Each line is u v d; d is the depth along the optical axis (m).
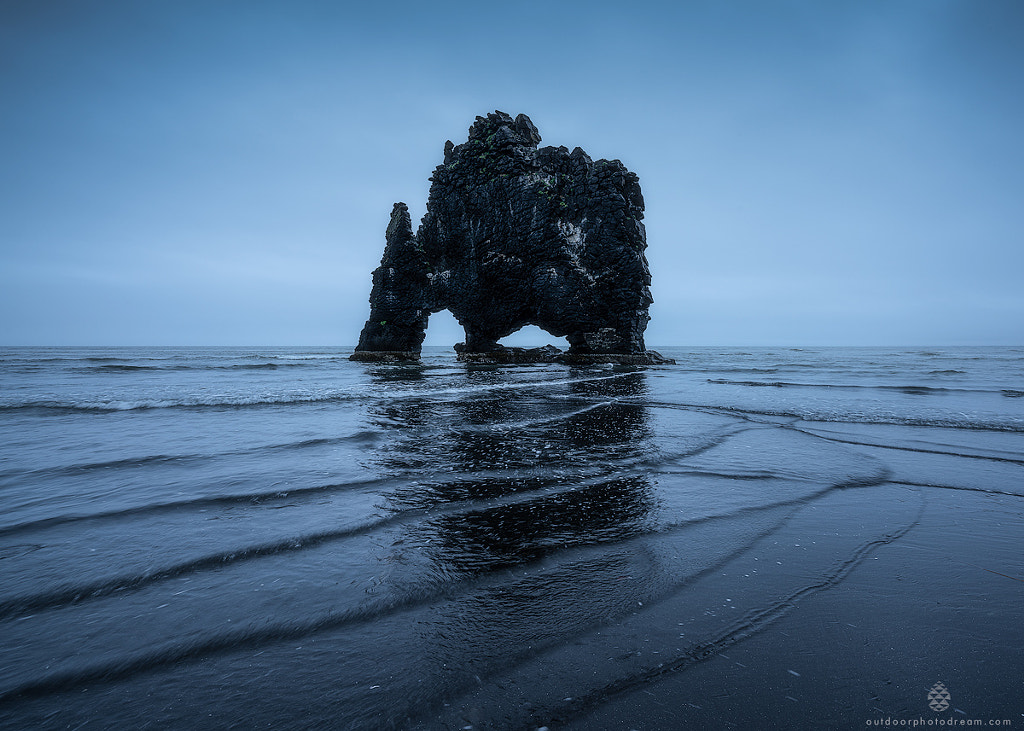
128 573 3.78
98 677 2.54
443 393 19.42
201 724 2.20
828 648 2.78
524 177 49.69
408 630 3.00
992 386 24.39
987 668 2.61
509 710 2.27
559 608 3.28
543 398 17.78
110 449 8.48
